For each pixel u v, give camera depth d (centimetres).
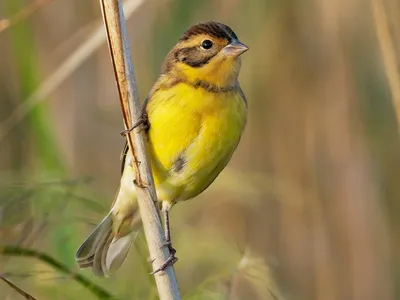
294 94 1211
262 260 988
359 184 1208
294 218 1209
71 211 1030
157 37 1208
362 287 1205
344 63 1195
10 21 955
